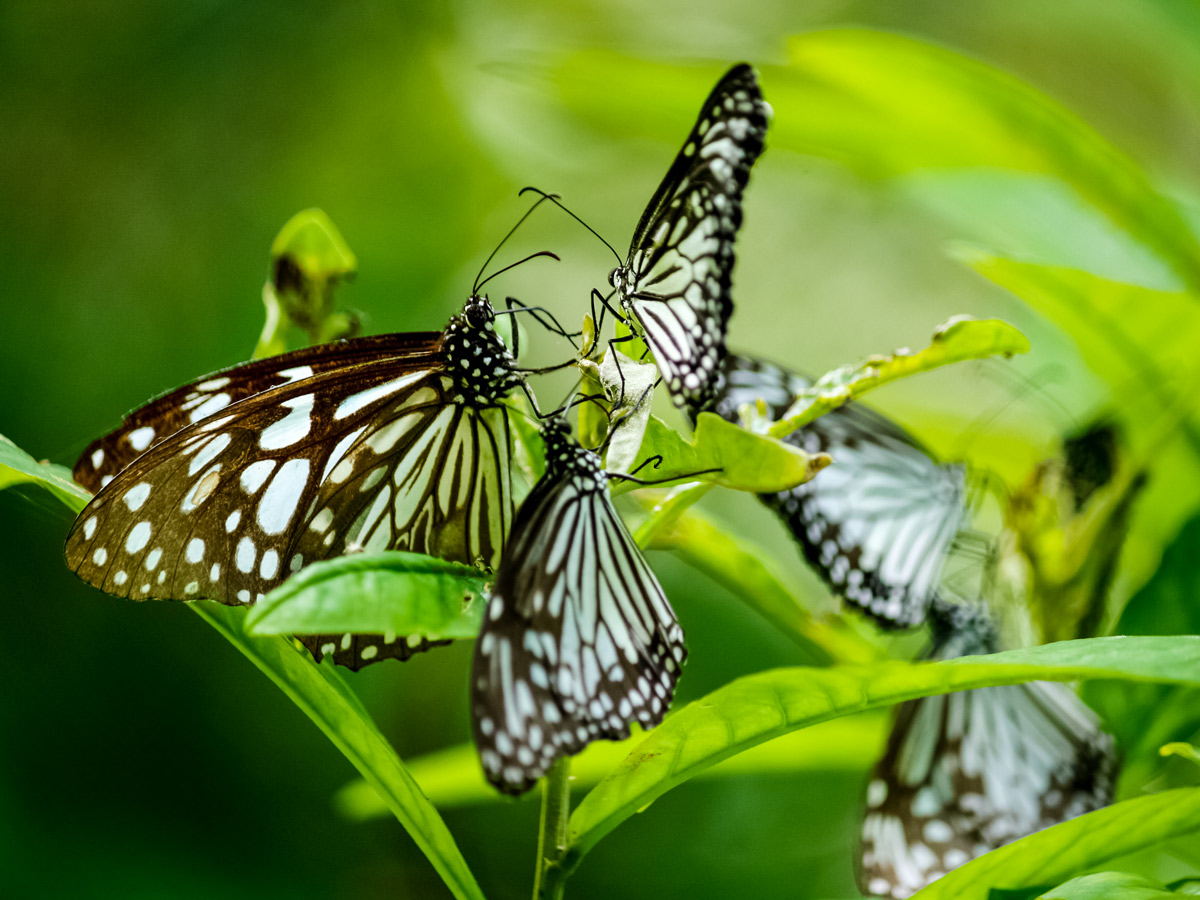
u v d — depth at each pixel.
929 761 0.64
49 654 0.85
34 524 0.84
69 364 0.93
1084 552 0.63
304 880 0.87
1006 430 0.68
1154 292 0.62
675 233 0.58
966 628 0.64
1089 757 0.63
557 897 0.57
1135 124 0.94
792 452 0.56
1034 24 0.95
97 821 0.83
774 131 0.68
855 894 0.88
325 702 0.57
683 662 0.58
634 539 0.58
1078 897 0.56
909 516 0.64
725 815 0.93
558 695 0.56
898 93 0.66
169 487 0.57
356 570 0.55
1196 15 0.68
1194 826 0.56
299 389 0.58
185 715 0.87
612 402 0.57
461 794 0.65
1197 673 0.54
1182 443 0.63
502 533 0.60
